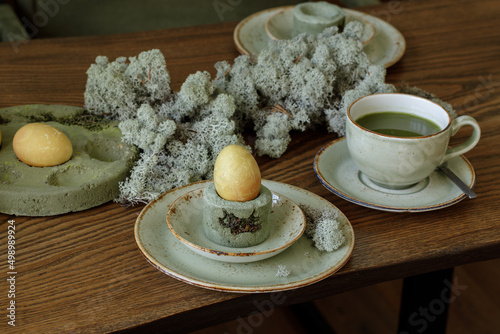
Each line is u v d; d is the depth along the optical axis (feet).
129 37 3.86
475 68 3.63
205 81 2.85
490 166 2.91
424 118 2.76
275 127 2.92
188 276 2.24
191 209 2.50
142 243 2.35
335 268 2.32
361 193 2.72
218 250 2.39
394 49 3.71
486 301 5.00
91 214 2.61
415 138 2.54
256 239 2.41
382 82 3.02
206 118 2.81
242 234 2.39
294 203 2.51
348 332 4.70
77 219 2.59
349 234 2.48
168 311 2.26
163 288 2.33
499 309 4.92
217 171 2.36
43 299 2.28
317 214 2.52
